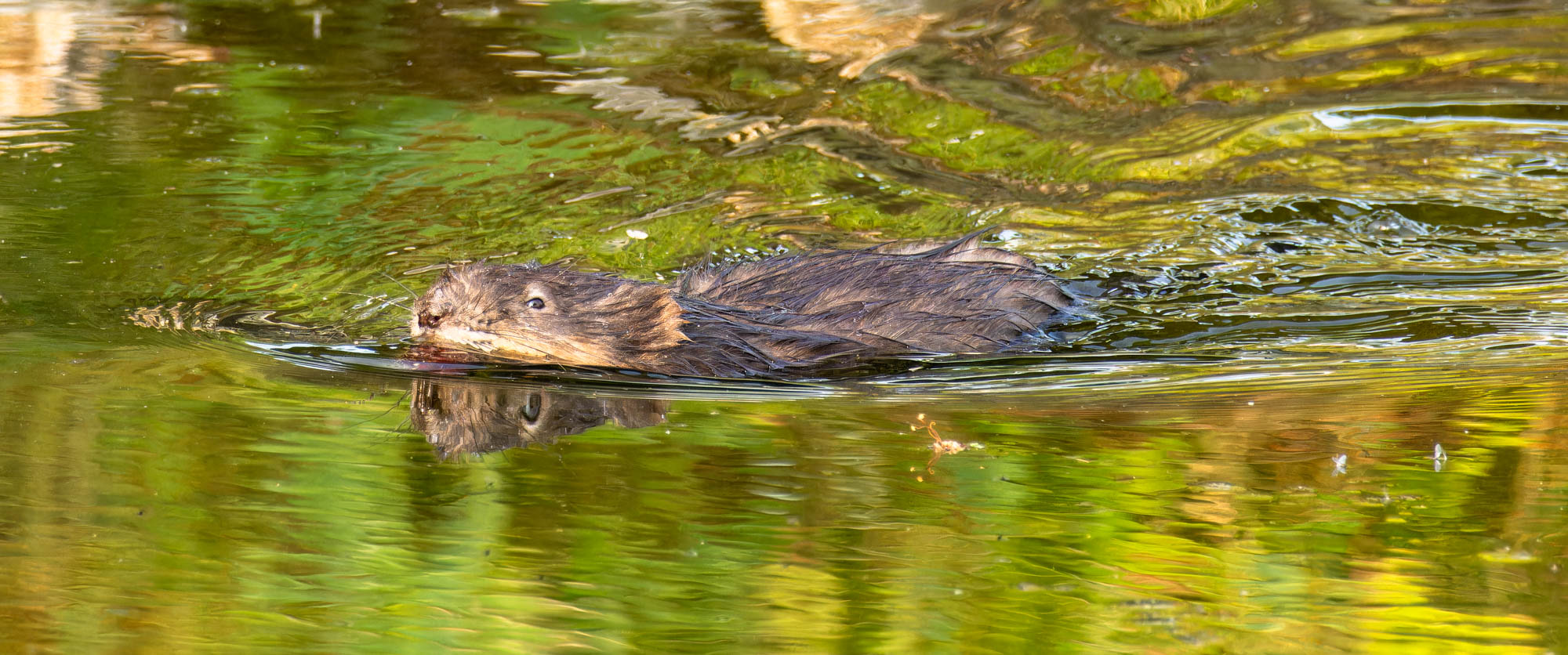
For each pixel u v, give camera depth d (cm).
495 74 1775
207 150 1517
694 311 1085
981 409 1008
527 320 1031
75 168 1448
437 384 1034
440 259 1287
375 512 845
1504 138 1589
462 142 1573
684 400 1020
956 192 1491
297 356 1081
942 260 1194
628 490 877
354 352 1095
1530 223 1388
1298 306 1208
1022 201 1470
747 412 1000
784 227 1391
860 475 902
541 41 1902
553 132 1608
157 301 1177
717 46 1898
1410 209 1426
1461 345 1105
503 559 799
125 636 708
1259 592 767
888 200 1467
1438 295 1223
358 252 1297
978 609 752
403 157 1523
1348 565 790
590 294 1054
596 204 1428
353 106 1659
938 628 731
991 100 1723
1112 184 1512
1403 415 978
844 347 1086
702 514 852
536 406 998
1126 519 848
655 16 2012
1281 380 1048
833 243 1362
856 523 842
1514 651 693
